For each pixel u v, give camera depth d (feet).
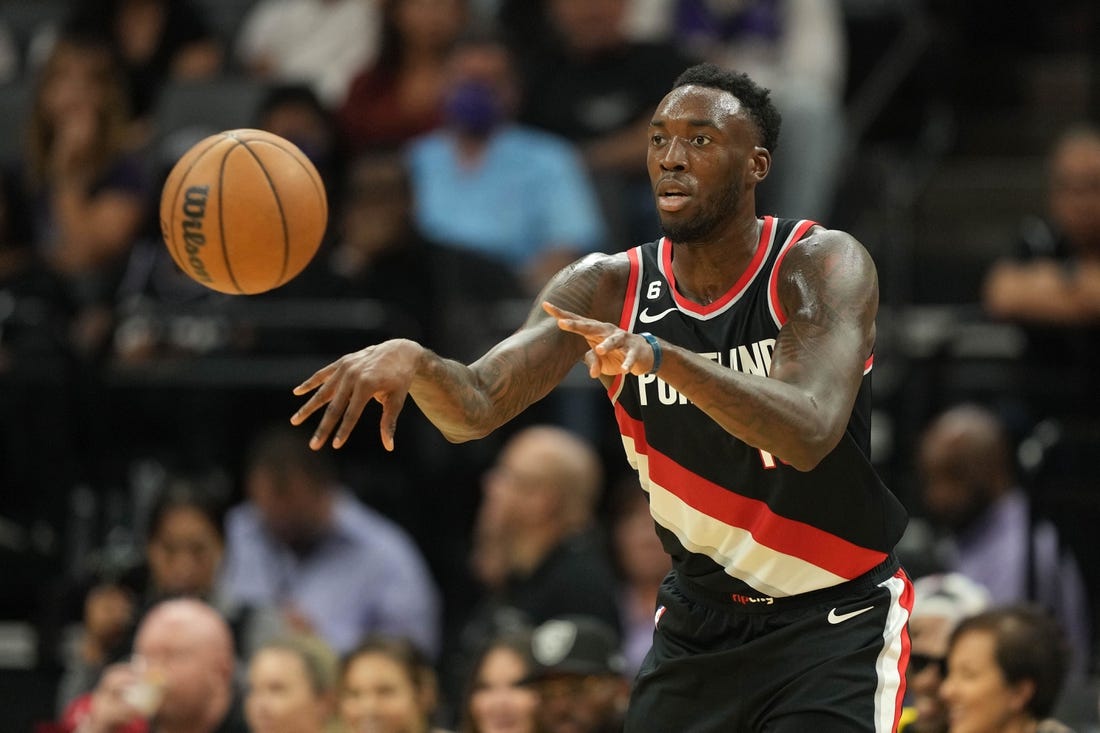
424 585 69.77
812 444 28.32
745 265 32.63
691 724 34.53
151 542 64.08
